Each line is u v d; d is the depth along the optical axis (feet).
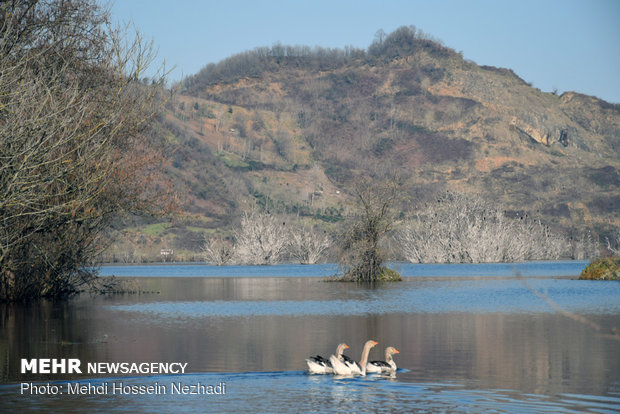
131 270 455.22
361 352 115.85
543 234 637.71
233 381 93.20
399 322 156.56
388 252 320.91
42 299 210.18
